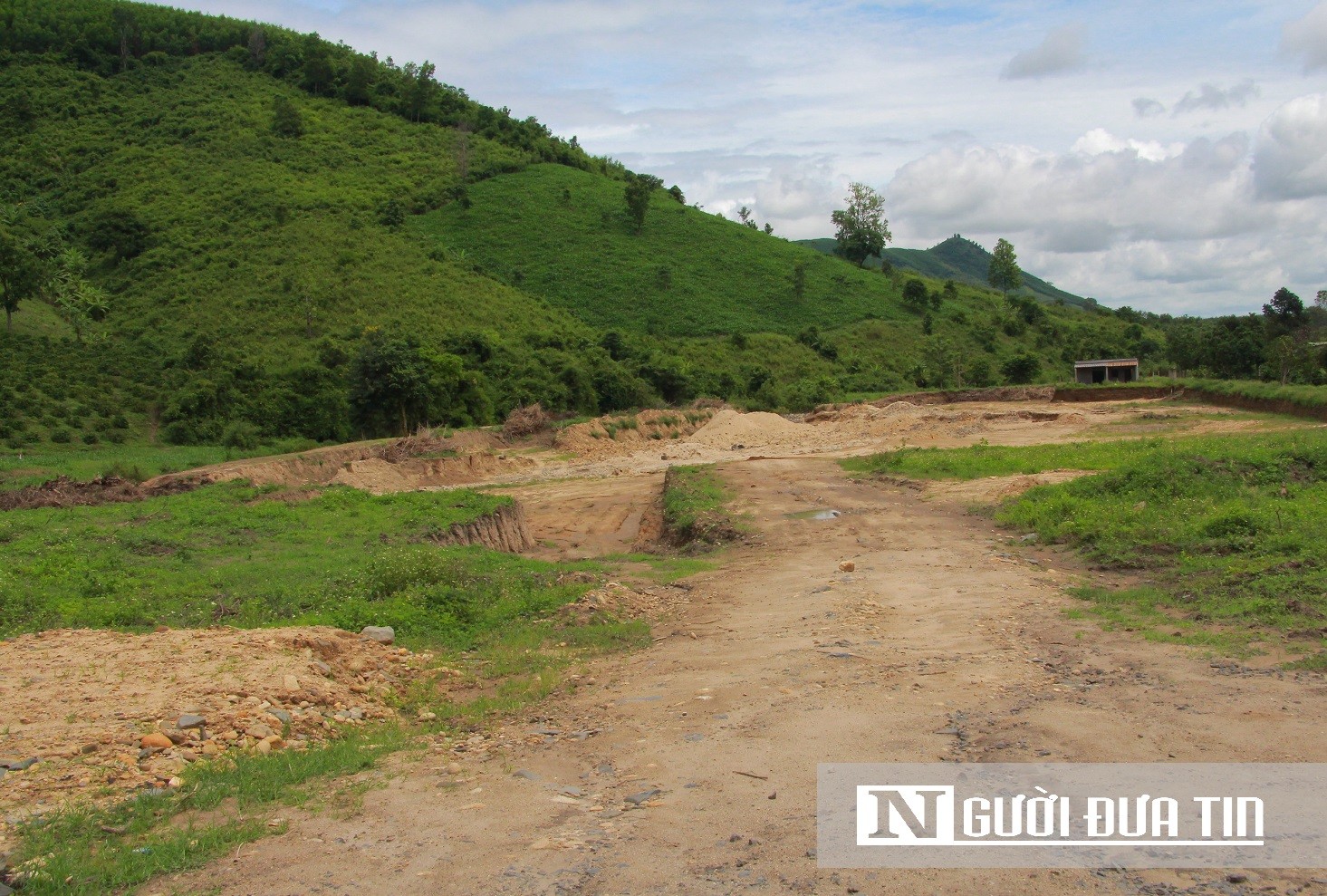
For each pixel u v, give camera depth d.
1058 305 121.75
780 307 94.38
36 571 14.75
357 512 21.92
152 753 6.96
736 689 8.69
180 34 137.00
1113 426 43.50
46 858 5.25
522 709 8.58
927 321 93.94
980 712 7.39
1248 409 47.28
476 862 5.20
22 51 125.44
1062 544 15.98
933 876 4.75
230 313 72.12
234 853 5.39
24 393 49.75
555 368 64.75
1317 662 8.03
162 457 42.12
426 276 84.94
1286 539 12.71
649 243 105.12
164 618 12.33
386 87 134.75
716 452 45.22
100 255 85.19
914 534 18.66
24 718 7.55
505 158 122.56
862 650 9.78
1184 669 8.30
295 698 8.30
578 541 27.75
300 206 96.69
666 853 5.18
